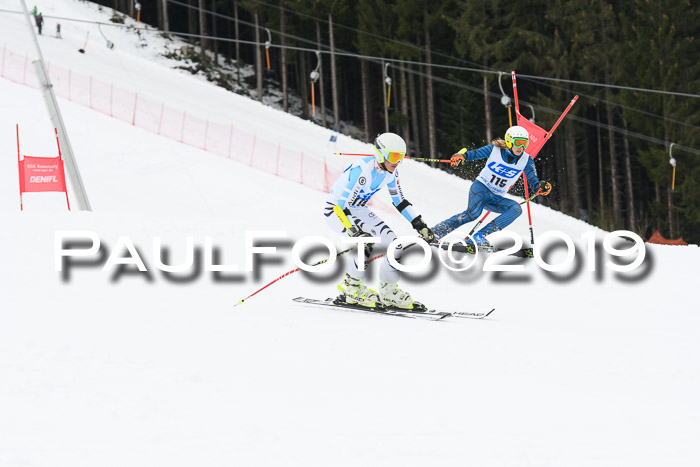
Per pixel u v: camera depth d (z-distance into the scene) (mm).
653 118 84188
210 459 7156
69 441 7586
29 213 26984
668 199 84562
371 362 11172
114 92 77688
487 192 20688
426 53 97625
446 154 107062
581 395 9500
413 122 105500
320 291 18031
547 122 88375
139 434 7824
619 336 13398
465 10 88312
